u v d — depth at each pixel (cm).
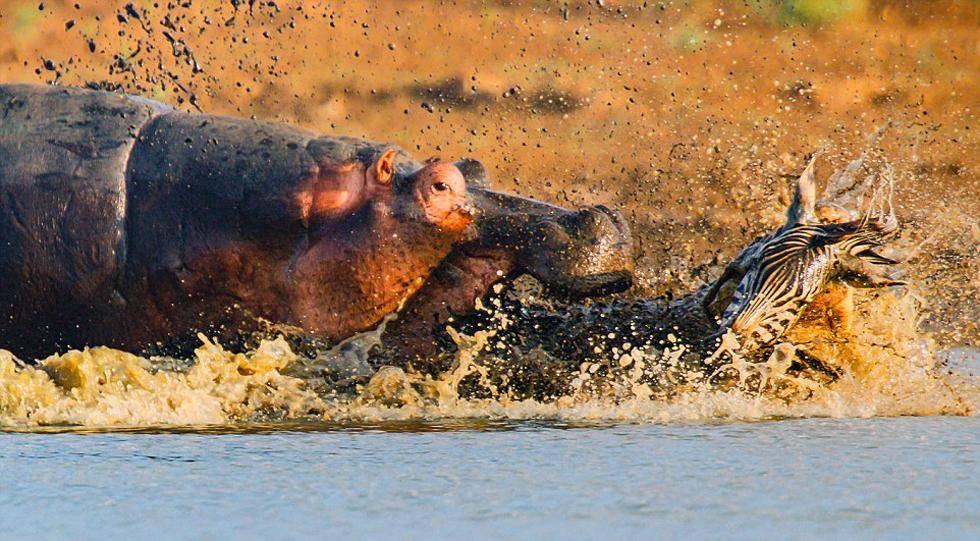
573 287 1898
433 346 1959
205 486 1255
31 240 1950
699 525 1087
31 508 1173
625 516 1118
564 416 1714
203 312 1952
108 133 1995
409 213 1920
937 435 1516
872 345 1842
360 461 1375
